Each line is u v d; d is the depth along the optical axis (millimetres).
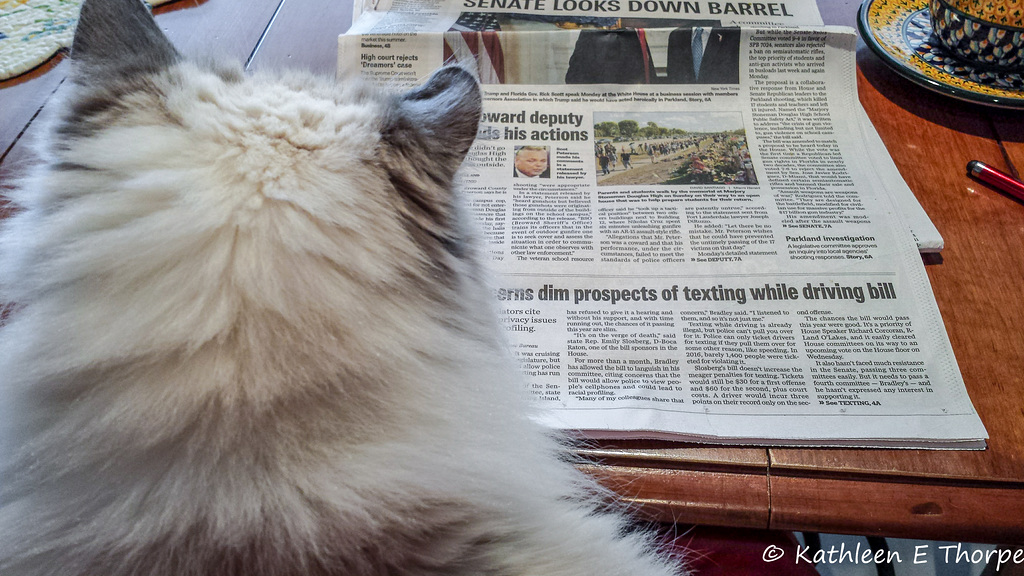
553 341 558
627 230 626
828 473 477
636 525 498
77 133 370
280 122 353
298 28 795
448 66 456
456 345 380
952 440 485
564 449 475
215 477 300
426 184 392
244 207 324
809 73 731
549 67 729
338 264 334
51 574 302
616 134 697
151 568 293
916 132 702
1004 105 671
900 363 532
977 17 688
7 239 376
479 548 342
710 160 676
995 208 635
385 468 326
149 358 306
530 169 670
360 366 327
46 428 320
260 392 304
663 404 514
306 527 301
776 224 626
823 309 567
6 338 341
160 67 392
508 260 606
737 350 547
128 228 323
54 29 789
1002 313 558
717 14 777
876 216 627
